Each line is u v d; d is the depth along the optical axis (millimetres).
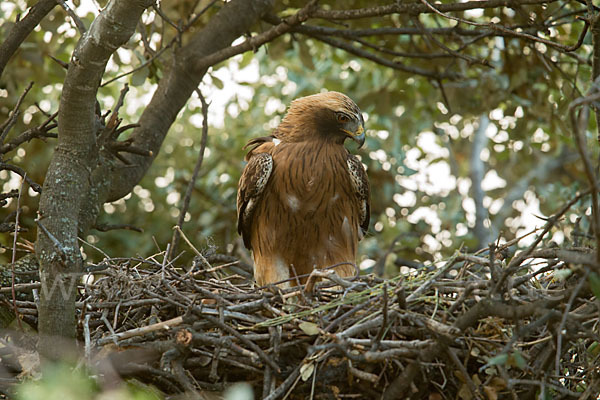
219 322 7992
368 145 18047
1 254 14219
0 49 11047
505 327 8180
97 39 8141
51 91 17266
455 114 15219
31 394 6965
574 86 12656
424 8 11516
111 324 8922
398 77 16016
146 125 12805
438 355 8031
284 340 8281
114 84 18188
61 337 8141
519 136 15555
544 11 12430
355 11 12039
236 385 8164
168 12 13500
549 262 8234
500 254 9070
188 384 7703
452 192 18781
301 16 12305
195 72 13195
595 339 7504
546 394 7672
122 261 10086
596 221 6352
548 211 17281
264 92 19203
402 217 18047
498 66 15555
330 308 8594
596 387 7676
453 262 8695
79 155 8875
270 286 8883
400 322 8211
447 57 14008
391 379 8133
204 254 10680
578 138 5836
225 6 13805
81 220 11055
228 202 17375
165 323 8148
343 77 19188
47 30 13312
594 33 8992
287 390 8086
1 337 8859
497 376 7973
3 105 14648
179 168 17172
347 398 8250
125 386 7930
